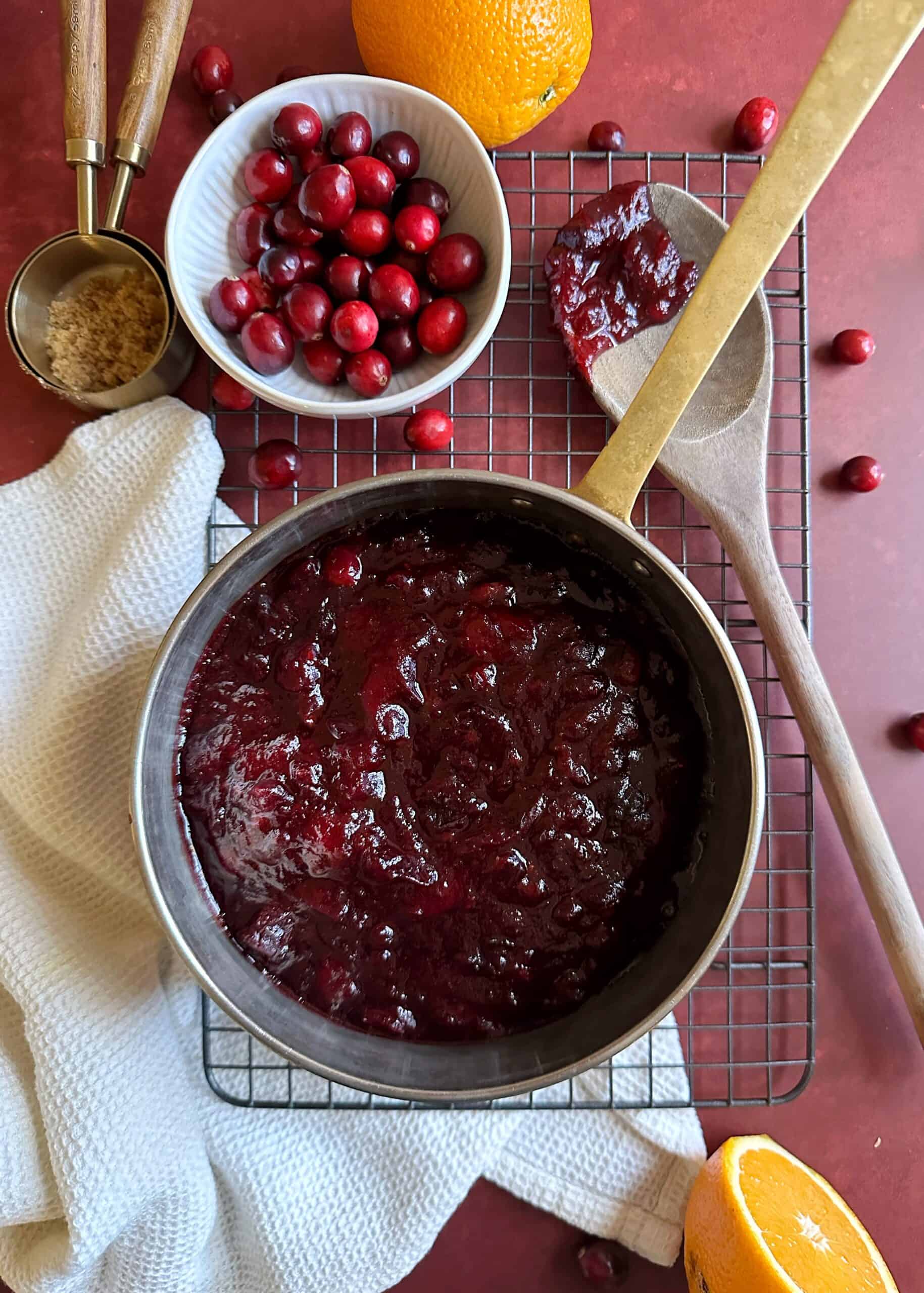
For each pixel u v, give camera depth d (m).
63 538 0.48
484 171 0.45
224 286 0.45
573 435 0.50
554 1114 0.49
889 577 0.52
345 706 0.42
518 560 0.43
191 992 0.49
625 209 0.46
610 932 0.42
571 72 0.46
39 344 0.48
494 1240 0.50
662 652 0.43
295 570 0.43
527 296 0.50
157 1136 0.45
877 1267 0.46
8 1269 0.46
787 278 0.51
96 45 0.45
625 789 0.42
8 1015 0.47
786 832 0.50
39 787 0.46
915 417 0.52
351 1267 0.47
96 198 0.48
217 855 0.42
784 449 0.51
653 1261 0.49
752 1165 0.46
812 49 0.51
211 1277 0.47
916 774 0.51
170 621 0.47
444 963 0.42
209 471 0.47
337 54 0.50
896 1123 0.50
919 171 0.52
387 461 0.50
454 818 0.41
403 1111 0.48
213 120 0.49
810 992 0.49
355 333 0.45
